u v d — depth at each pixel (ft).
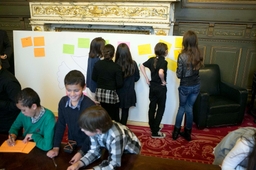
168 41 8.63
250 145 3.55
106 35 9.06
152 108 8.36
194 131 9.26
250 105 11.04
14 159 4.00
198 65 7.29
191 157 7.51
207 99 9.00
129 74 7.66
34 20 12.39
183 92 7.76
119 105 8.17
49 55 9.71
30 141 4.55
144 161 3.95
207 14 11.14
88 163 3.83
